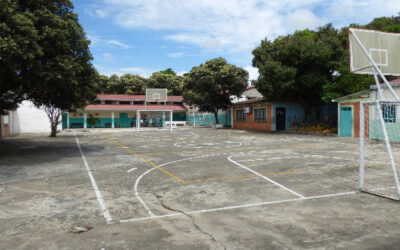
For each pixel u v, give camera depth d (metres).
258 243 3.56
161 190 6.19
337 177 7.14
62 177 7.63
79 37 11.38
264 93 23.58
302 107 26.17
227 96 33.81
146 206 5.10
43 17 9.77
